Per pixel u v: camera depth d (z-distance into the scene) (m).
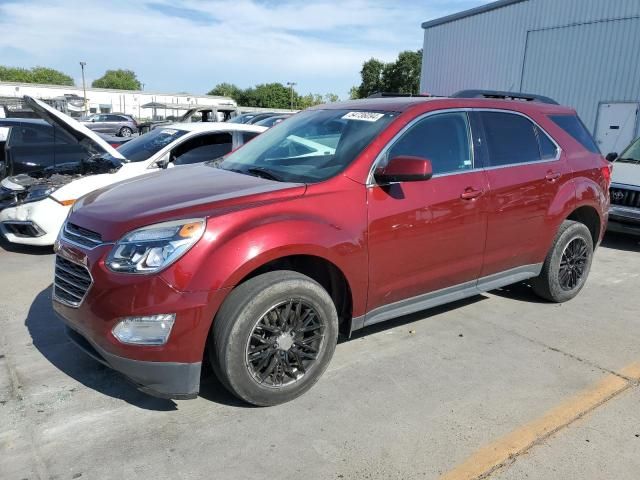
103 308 2.74
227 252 2.77
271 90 88.56
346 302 3.43
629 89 15.92
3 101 13.42
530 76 18.89
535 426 2.95
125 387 3.28
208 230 2.78
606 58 16.44
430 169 3.23
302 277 3.06
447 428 2.92
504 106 4.35
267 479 2.50
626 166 7.75
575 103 17.50
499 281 4.34
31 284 5.15
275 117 16.42
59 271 3.18
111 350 2.74
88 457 2.63
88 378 3.38
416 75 65.50
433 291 3.86
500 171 4.10
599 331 4.29
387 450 2.72
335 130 3.81
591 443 2.81
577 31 17.14
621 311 4.76
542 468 2.61
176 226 2.77
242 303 2.82
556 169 4.54
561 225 4.70
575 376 3.53
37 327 4.14
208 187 3.30
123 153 7.20
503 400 3.21
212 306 2.75
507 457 2.68
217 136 7.39
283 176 3.49
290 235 2.94
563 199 4.57
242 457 2.65
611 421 3.01
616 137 16.42
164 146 7.07
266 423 2.94
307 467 2.59
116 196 3.33
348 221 3.23
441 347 3.93
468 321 4.44
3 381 3.33
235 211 2.91
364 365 3.62
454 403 3.17
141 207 3.02
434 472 2.57
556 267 4.71
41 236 6.05
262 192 3.11
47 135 7.56
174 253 2.71
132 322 2.70
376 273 3.42
